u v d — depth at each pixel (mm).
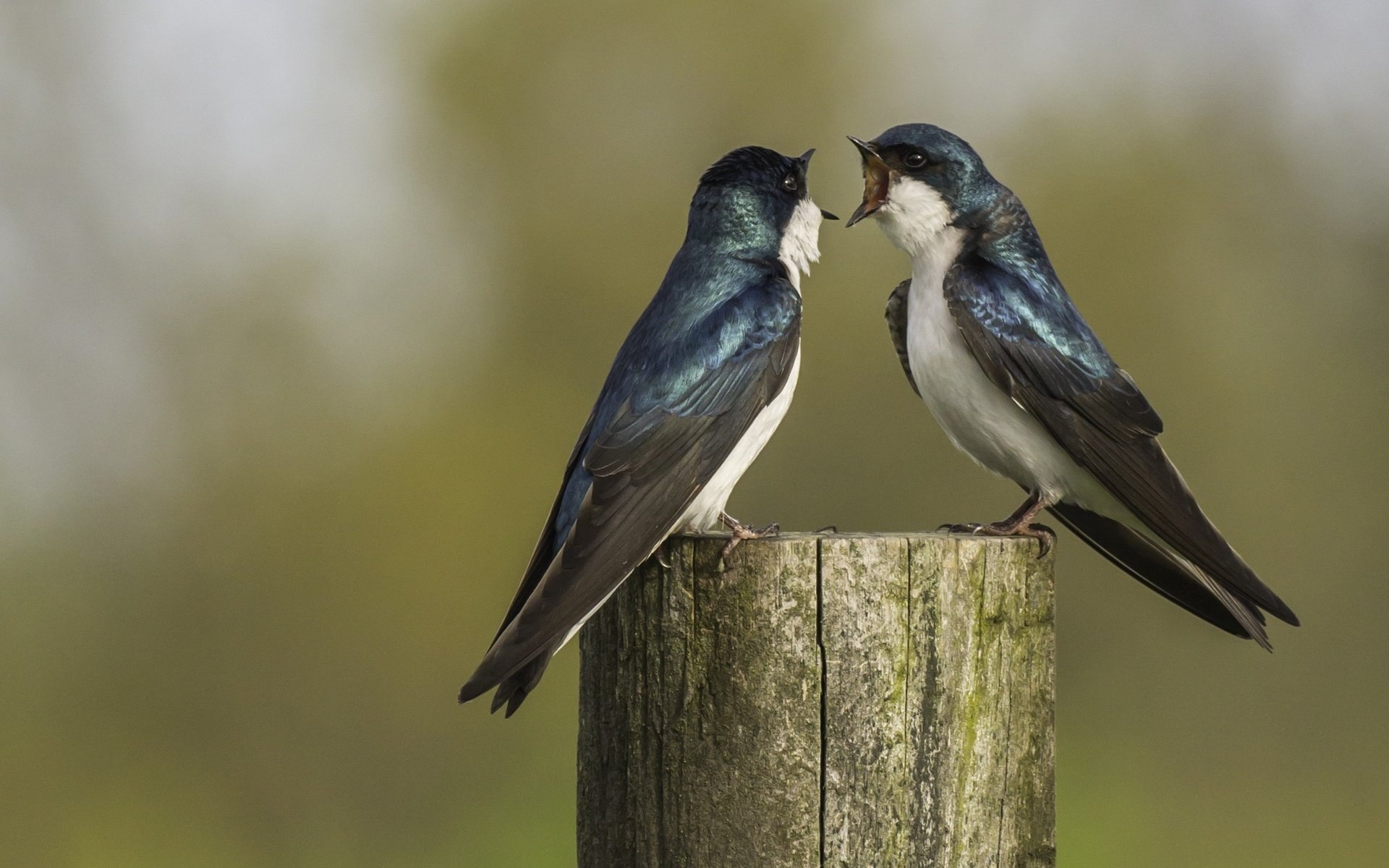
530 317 16938
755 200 5895
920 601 4348
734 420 5465
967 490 14859
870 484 15141
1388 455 16172
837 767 4273
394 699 15141
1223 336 16469
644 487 5254
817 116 17156
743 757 4301
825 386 15344
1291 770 13789
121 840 13906
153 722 14828
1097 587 14516
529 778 13914
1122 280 16578
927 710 4340
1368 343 16609
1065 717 14375
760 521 15203
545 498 16172
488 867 13000
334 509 15484
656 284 16797
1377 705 14797
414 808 14336
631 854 4438
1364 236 16891
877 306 15414
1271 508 16094
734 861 4285
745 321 5574
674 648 4406
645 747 4434
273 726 14922
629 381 5477
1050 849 4570
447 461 15805
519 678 4465
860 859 4262
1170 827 12648
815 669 4301
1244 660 14781
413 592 15430
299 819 14406
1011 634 4500
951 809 4375
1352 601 15664
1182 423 16188
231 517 15438
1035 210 16812
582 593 4488
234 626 15203
